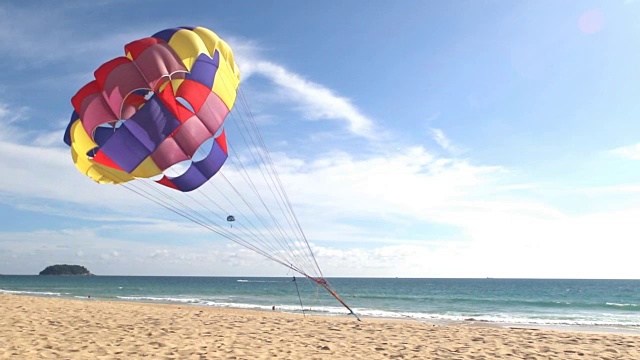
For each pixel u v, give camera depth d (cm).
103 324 1198
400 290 7075
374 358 861
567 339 1172
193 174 1124
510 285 10412
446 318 2366
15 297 2052
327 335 1148
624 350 1010
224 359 789
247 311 2148
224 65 1137
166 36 1055
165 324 1246
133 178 1041
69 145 1091
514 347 1027
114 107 960
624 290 7338
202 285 9369
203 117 1053
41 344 862
